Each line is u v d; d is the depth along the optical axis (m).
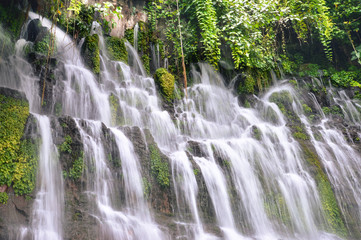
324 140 8.52
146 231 4.99
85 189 5.01
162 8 12.07
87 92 7.28
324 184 7.27
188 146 6.79
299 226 6.58
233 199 6.27
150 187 5.60
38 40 8.03
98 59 8.30
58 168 4.93
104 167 5.34
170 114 8.38
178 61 10.85
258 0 11.53
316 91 11.20
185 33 11.27
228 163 6.59
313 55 15.09
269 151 7.48
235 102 10.20
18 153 4.64
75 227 4.54
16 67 6.76
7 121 4.75
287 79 11.74
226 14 10.93
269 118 9.62
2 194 4.26
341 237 6.68
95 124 5.59
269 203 6.62
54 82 6.75
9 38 7.01
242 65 10.79
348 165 8.05
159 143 7.30
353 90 12.27
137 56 10.00
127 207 5.25
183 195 5.79
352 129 9.45
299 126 8.92
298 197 6.94
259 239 5.85
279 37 14.32
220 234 5.58
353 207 7.31
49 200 4.67
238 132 9.00
